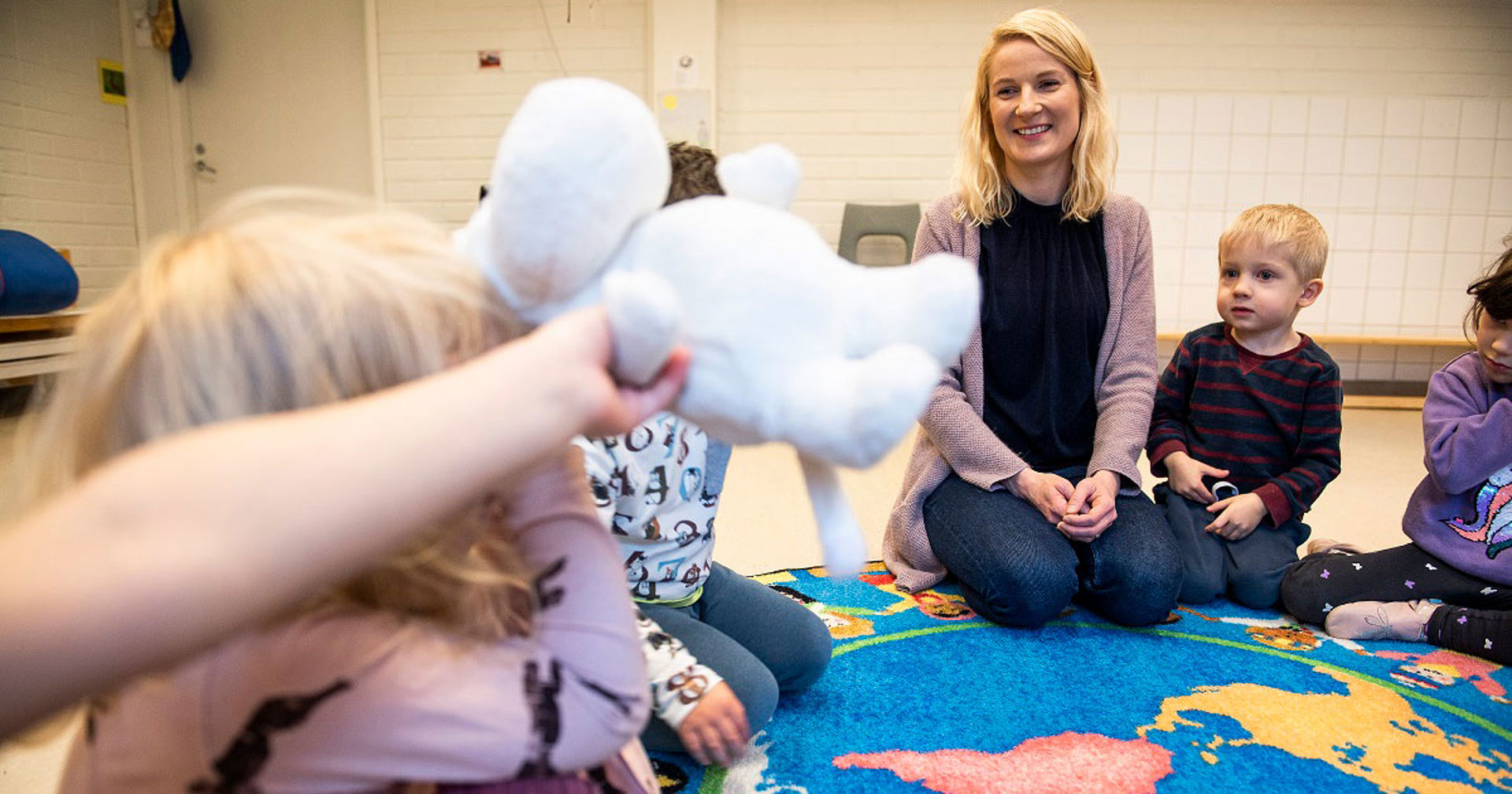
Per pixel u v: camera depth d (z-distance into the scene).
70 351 0.40
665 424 1.04
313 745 0.43
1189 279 4.55
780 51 4.54
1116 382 1.66
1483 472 1.43
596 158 0.41
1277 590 1.61
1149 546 1.48
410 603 0.46
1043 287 1.66
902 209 4.41
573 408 0.34
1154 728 1.13
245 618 0.27
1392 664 1.36
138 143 4.84
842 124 4.57
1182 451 1.78
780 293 0.43
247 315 0.38
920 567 1.69
